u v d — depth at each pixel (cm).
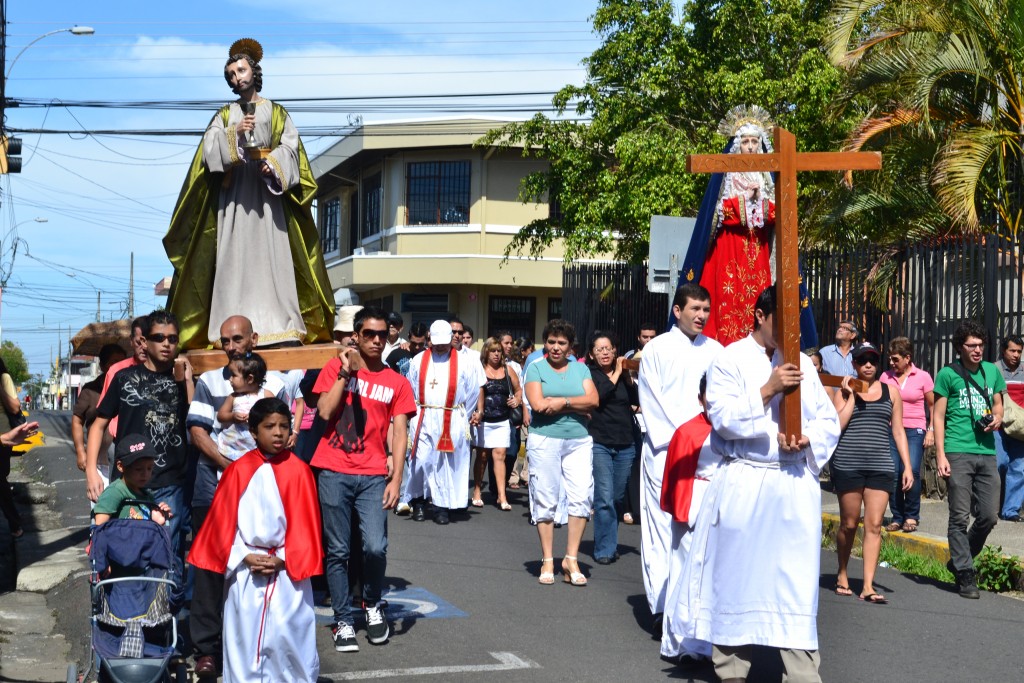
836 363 1272
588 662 711
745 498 598
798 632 587
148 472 646
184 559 764
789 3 2070
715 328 895
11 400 1121
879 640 776
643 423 795
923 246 1415
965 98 1611
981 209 1611
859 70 1590
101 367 952
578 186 2252
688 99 2127
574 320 2272
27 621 866
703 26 2116
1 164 1819
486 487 1664
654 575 780
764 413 593
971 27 1548
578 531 956
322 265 770
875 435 907
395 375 759
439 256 3216
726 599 599
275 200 752
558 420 952
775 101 2020
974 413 945
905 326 1443
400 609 855
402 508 1319
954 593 948
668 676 680
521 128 2289
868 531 911
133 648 586
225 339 697
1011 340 1213
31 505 1519
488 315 3322
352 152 3394
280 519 607
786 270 581
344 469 737
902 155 1605
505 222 3278
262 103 741
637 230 2144
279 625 604
